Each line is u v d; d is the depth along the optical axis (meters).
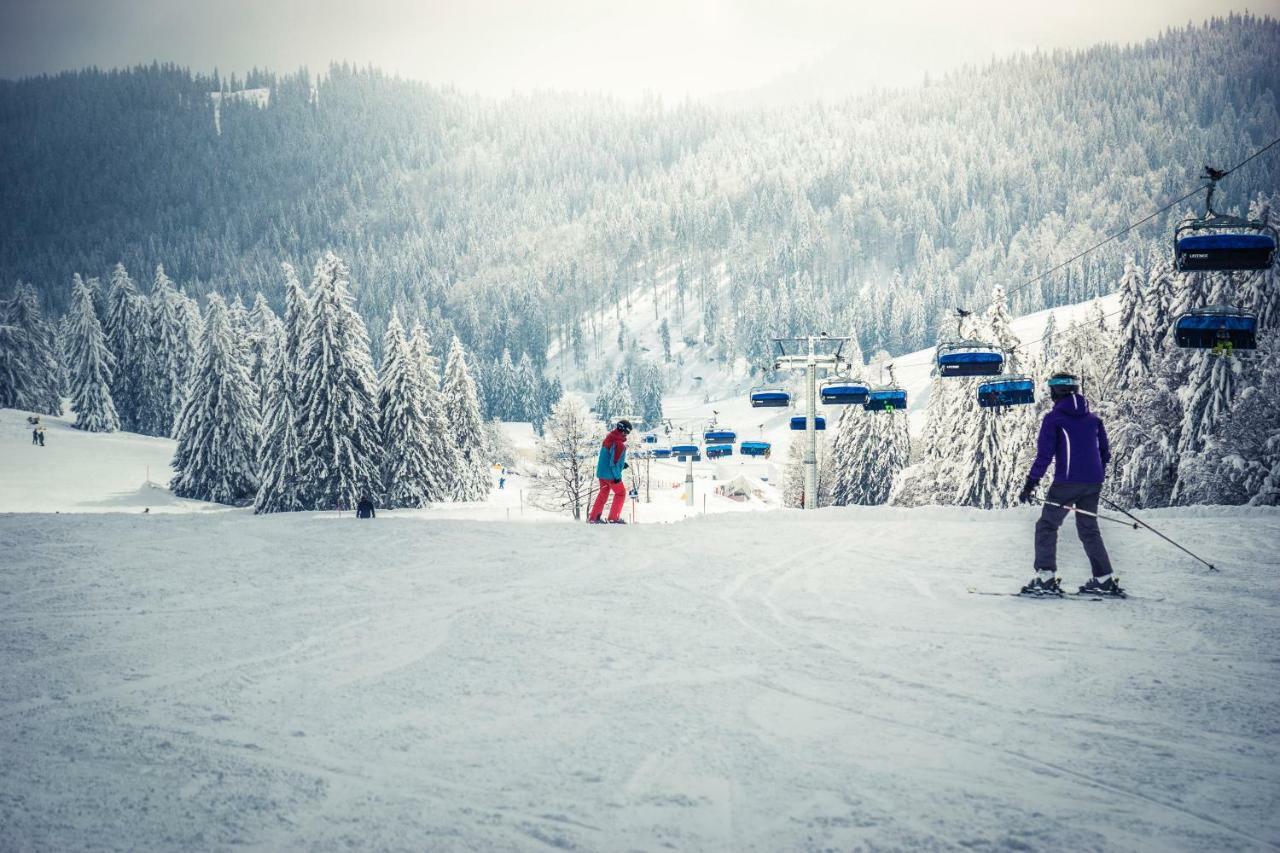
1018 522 12.07
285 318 51.38
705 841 2.72
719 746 3.61
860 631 5.82
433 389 61.09
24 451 65.50
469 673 4.79
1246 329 14.93
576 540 10.05
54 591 6.96
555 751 3.55
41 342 90.31
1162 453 33.09
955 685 4.52
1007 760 3.43
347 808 2.97
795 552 9.35
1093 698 4.26
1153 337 37.56
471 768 3.35
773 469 126.31
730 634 5.75
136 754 3.48
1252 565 8.25
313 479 49.31
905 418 62.00
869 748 3.58
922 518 12.91
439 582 7.59
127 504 54.22
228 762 3.40
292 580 7.61
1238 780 3.21
